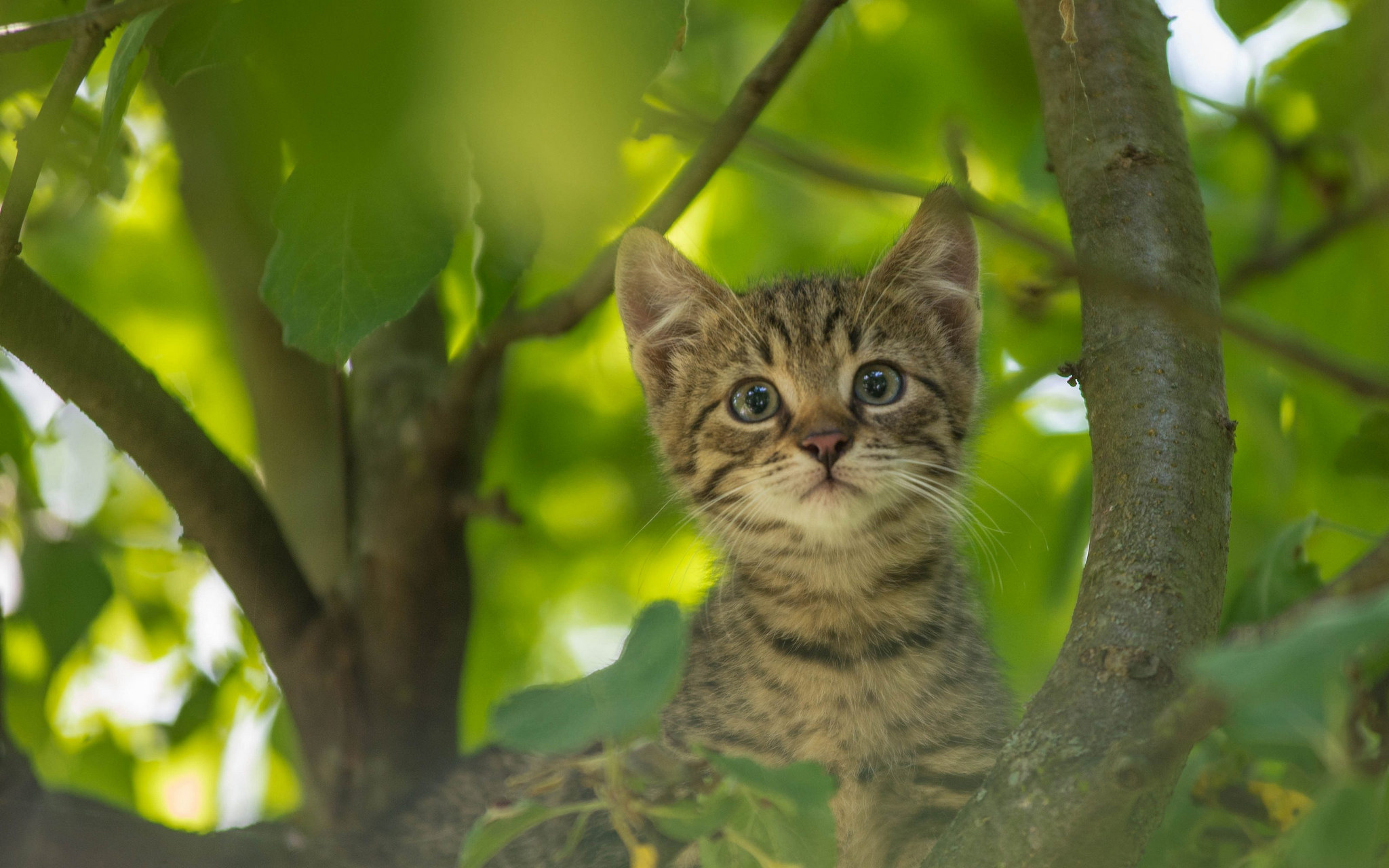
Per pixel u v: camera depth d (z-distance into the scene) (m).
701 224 8.93
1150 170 4.52
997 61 7.65
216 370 8.69
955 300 7.04
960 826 3.42
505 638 8.87
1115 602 3.62
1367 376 3.30
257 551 5.78
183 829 5.41
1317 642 1.97
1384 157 7.09
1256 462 7.53
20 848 4.70
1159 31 4.96
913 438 6.66
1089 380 4.21
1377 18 6.44
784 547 6.48
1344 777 2.88
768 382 6.76
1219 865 4.42
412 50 1.86
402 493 6.58
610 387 9.21
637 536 8.64
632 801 3.48
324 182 2.63
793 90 7.95
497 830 3.49
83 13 3.50
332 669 6.36
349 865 5.64
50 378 4.84
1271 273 6.68
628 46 2.07
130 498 8.65
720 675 6.30
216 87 3.87
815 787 3.32
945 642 6.27
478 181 2.77
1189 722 2.87
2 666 5.15
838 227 9.15
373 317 3.33
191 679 7.71
